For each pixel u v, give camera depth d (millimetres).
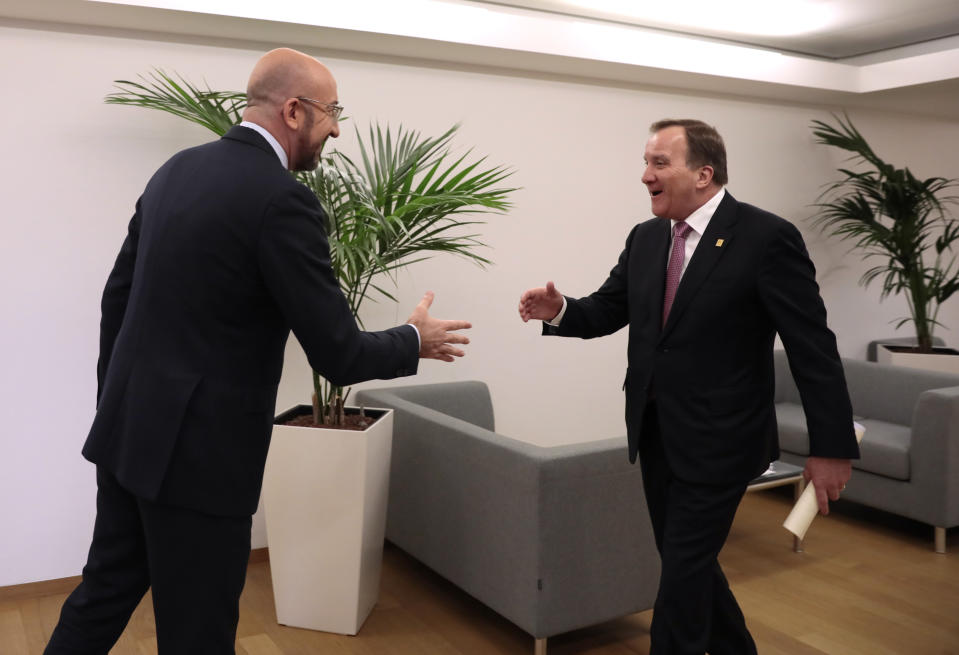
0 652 2826
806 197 5605
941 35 5012
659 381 2178
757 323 2135
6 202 3195
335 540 2906
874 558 3781
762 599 3312
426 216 3135
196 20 3225
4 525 3275
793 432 4465
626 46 4152
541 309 2516
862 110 5871
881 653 2848
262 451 1836
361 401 3760
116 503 1866
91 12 3086
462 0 4113
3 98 3162
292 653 2820
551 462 2594
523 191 4359
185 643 1786
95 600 1897
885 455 3998
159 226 1762
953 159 6477
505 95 4258
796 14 4574
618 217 4703
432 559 3203
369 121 3883
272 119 1901
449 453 3049
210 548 1766
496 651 2867
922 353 5535
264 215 1727
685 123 2186
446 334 2098
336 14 3355
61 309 3320
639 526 2828
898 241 5434
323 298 1765
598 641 2971
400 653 2836
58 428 3348
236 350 1761
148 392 1712
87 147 3316
